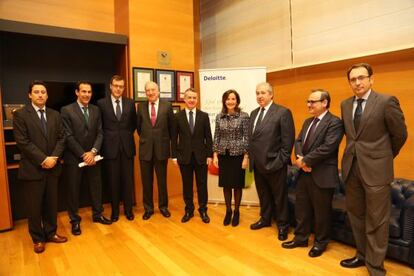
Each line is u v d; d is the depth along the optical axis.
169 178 4.64
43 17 4.00
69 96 3.96
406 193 2.67
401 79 2.96
